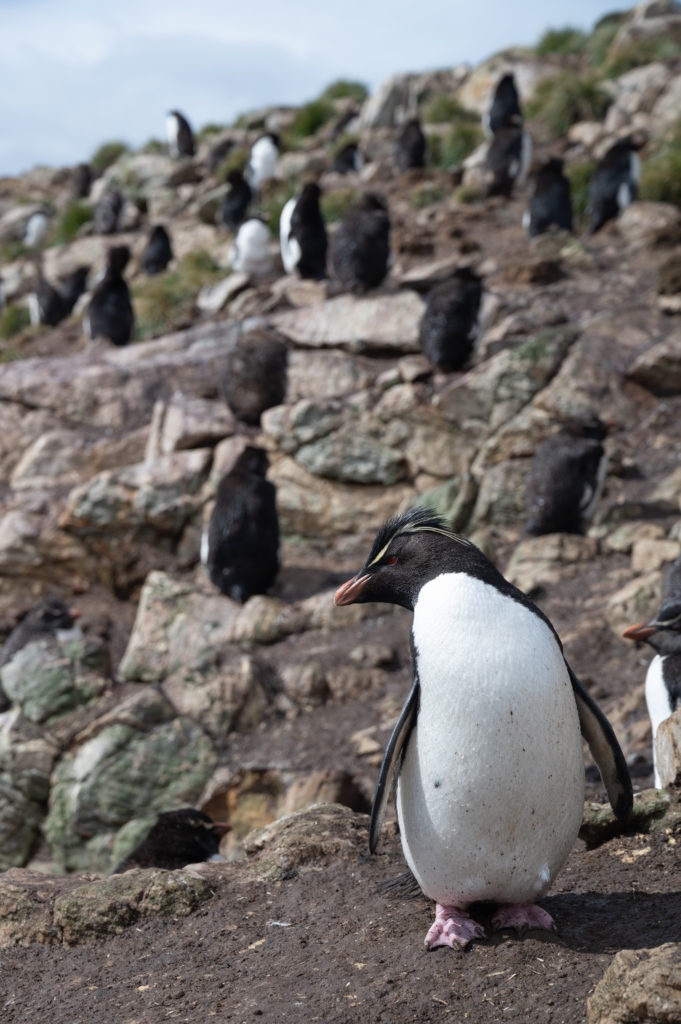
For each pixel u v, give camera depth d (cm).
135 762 1027
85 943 484
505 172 2214
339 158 2838
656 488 1264
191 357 1683
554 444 1214
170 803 1011
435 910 436
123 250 1956
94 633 1319
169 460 1465
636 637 625
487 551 1237
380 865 504
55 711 1106
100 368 1686
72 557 1438
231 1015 387
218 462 1451
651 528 1164
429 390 1416
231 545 1234
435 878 401
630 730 815
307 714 1055
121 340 1944
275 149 2920
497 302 1608
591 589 1095
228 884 512
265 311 1847
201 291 2191
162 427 1549
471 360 1463
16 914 498
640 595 1014
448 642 374
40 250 3334
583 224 2119
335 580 1331
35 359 1812
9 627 1353
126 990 429
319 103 3594
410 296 1616
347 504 1412
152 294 2194
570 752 384
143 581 1409
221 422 1509
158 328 2086
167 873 509
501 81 2619
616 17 3434
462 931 404
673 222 1809
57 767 1063
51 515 1462
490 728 369
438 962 395
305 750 992
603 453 1205
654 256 1725
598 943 398
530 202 1955
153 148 4056
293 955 430
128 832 1005
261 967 425
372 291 1669
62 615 1177
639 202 1961
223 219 2664
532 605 390
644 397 1405
